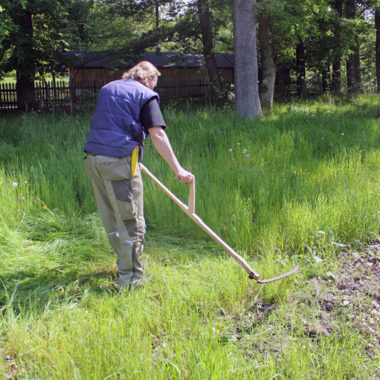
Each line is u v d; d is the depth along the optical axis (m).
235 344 2.92
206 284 3.62
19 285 3.69
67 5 16.20
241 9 12.97
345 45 20.50
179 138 8.52
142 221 3.66
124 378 2.48
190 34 18.34
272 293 3.53
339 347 2.84
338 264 4.14
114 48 18.53
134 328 2.92
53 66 17.41
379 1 21.48
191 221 5.00
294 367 2.61
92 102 15.70
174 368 2.50
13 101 18.23
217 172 6.32
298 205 5.08
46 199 5.50
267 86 16.78
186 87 23.20
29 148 7.77
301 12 16.25
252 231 4.66
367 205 5.05
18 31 15.49
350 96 18.73
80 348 2.70
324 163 6.98
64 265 4.10
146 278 3.77
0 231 4.46
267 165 7.13
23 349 2.76
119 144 3.38
